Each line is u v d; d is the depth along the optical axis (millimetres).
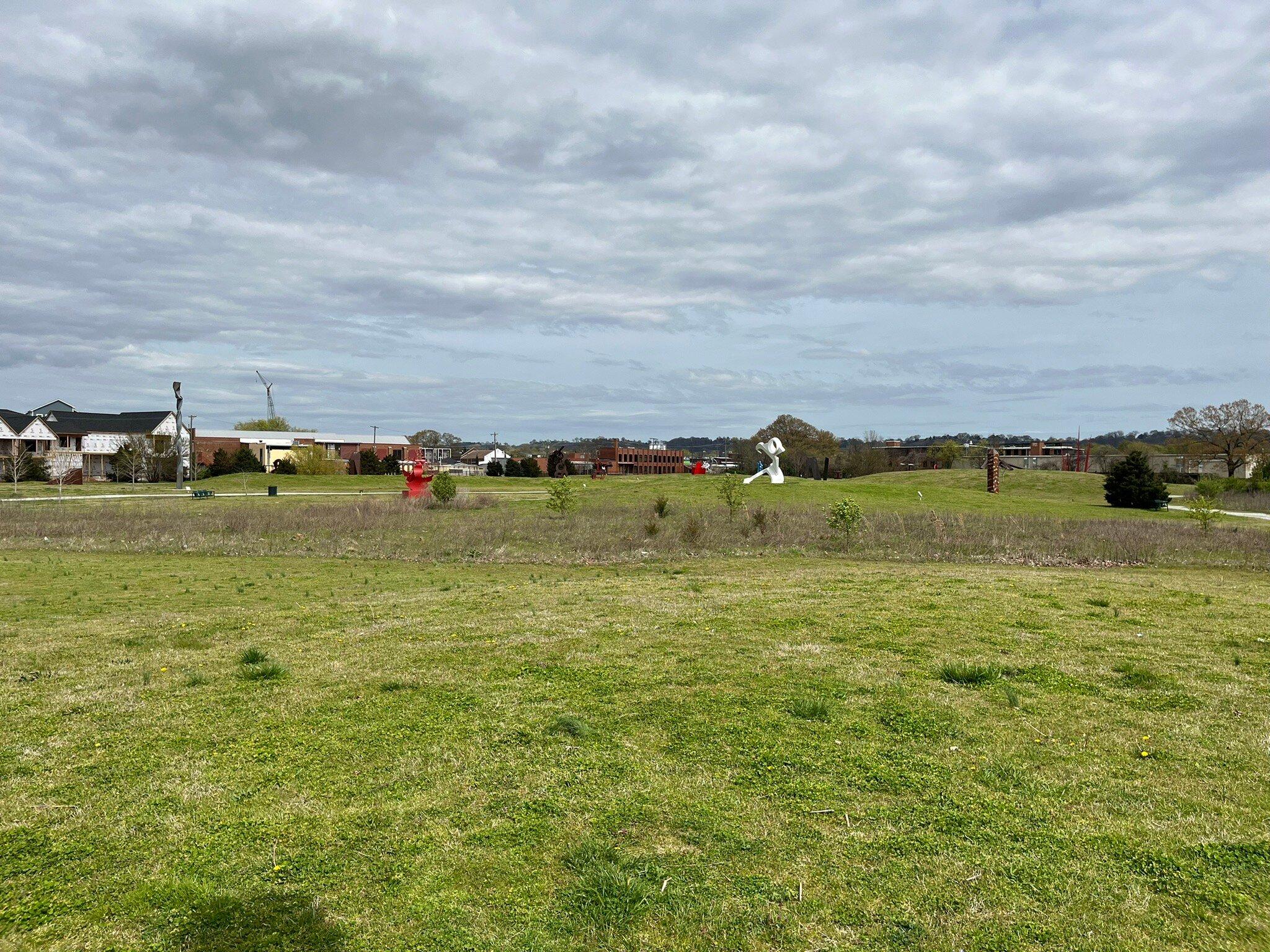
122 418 97625
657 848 4133
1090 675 7254
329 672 7625
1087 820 4441
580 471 138375
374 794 4812
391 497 49094
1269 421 78688
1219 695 6641
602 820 4445
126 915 3598
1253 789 4836
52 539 25438
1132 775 5031
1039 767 5156
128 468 80188
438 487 39719
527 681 7191
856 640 8711
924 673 7332
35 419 88562
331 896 3734
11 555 22031
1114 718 6109
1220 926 3479
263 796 4801
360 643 9023
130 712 6453
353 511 35531
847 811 4547
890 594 11727
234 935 3451
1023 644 8453
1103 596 11492
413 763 5277
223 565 19609
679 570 17922
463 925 3502
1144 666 7570
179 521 30422
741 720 6031
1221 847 4137
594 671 7484
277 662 8125
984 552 20844
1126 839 4219
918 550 21078
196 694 6957
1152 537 23750
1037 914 3566
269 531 27016
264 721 6152
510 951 3318
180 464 63031
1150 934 3426
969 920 3525
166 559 21031
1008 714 6184
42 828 4414
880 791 4809
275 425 127625
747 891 3738
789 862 4000
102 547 23578
